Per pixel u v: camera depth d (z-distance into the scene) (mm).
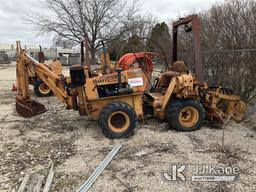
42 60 14359
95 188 4531
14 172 5105
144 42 8398
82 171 5090
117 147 6051
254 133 6828
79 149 6062
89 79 6840
